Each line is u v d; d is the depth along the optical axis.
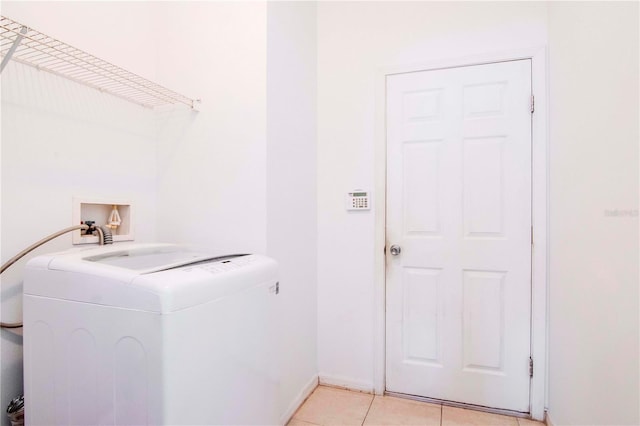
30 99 1.20
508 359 1.85
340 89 2.14
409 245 2.01
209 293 0.91
